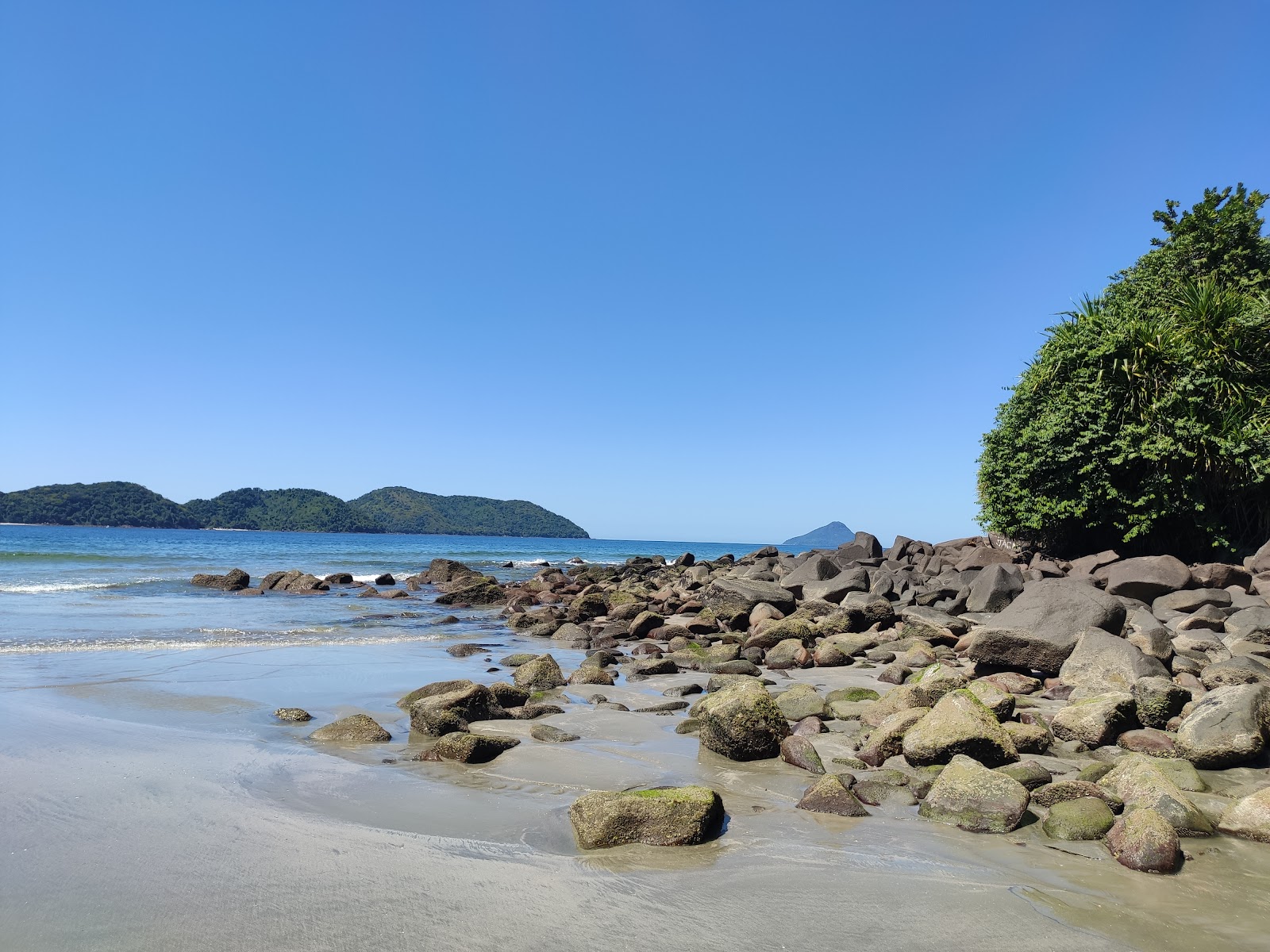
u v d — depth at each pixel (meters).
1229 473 16.89
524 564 45.22
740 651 13.12
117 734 6.92
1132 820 4.73
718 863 4.49
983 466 21.25
